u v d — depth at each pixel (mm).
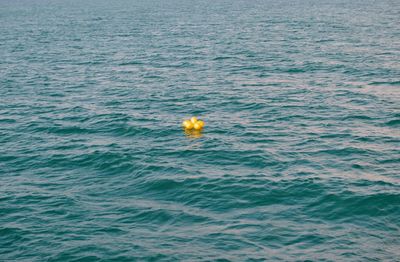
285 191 19891
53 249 16188
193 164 23172
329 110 31188
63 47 66125
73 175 22609
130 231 17156
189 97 35938
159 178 21641
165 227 17375
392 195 19062
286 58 50312
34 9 168250
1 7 189875
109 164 23641
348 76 40656
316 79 40125
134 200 19688
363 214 17828
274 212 18203
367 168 21953
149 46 63906
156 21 102438
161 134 27781
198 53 56156
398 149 24141
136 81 42250
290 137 26516
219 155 24203
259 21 94750
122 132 28484
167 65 49219
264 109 32062
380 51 52406
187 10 135750
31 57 57781
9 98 37781
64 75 46156
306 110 31422
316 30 74938
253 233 16703
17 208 19328
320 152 24141
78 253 15875
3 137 28516
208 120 30141
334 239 16172
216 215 18141
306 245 15852
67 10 156500
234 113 31484
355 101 33000
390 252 15352
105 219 18141
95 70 48188
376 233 16516
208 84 39969
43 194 20609
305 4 146875
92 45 67188
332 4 142500
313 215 17875
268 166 22609
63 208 19172
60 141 27453
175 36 74000
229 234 16688
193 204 19109
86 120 31172
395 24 80125
